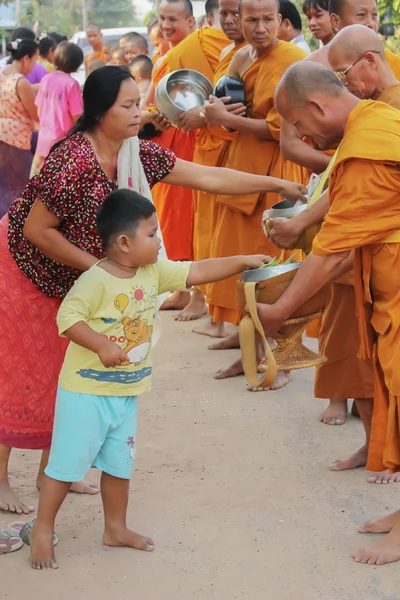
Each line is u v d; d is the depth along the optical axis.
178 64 7.64
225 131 6.59
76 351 3.82
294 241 4.27
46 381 4.36
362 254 3.92
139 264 3.75
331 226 3.77
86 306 3.71
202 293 8.00
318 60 5.52
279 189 4.51
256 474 4.86
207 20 8.21
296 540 4.13
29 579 3.82
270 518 4.34
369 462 4.11
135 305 3.79
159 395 6.13
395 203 3.73
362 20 5.39
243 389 6.21
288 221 4.23
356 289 4.00
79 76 19.64
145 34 19.98
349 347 4.91
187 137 7.93
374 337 4.05
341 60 4.34
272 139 6.30
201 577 3.82
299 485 4.71
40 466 4.65
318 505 4.48
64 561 3.96
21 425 4.38
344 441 5.30
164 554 4.01
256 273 3.94
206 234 7.16
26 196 4.16
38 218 4.06
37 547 3.91
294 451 5.16
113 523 4.06
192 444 5.29
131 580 3.80
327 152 5.45
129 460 3.96
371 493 4.61
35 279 4.28
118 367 3.82
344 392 4.95
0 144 9.77
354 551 4.00
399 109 4.19
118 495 4.01
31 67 9.91
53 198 3.98
